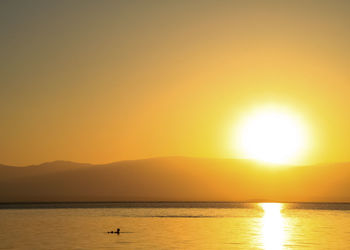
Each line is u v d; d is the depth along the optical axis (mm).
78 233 83438
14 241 71188
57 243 68562
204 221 118375
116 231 86250
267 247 64875
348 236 79000
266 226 101438
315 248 64438
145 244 67312
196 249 62375
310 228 96562
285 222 115312
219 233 83875
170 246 65250
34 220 122062
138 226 100438
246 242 70188
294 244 68125
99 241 71000
